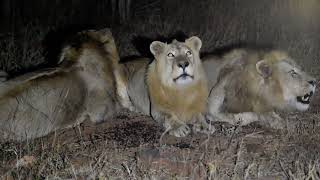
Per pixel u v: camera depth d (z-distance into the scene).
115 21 20.05
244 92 9.99
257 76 9.92
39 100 9.36
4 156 8.40
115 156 8.34
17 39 16.66
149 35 17.00
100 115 10.31
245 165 7.82
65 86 9.75
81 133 9.67
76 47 10.48
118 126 10.05
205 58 10.87
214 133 9.43
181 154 8.36
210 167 7.43
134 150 8.62
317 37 16.03
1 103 9.04
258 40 15.77
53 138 9.39
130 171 7.66
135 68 11.06
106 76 10.52
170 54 9.41
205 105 9.86
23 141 9.19
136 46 16.30
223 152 8.30
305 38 15.64
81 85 10.06
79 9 21.12
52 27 18.33
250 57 10.19
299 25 17.78
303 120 10.04
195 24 18.48
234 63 10.31
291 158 8.12
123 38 16.58
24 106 9.20
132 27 18.14
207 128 9.47
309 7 18.95
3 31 18.73
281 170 7.71
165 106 9.69
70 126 10.00
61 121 9.73
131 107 11.09
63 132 9.77
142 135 9.42
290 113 10.39
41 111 9.38
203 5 20.05
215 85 10.36
